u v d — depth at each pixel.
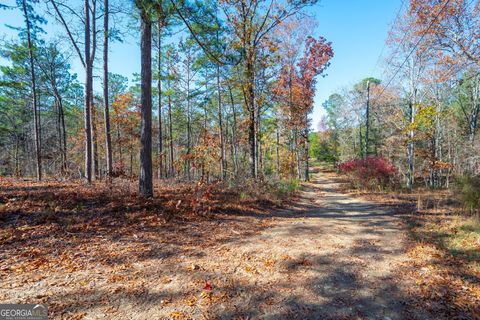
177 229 5.92
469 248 4.54
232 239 5.53
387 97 22.47
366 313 2.88
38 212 5.91
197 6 6.36
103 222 5.78
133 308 2.86
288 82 21.62
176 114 24.47
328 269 4.04
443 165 17.31
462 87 21.69
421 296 3.20
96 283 3.36
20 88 18.00
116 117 20.30
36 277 3.42
